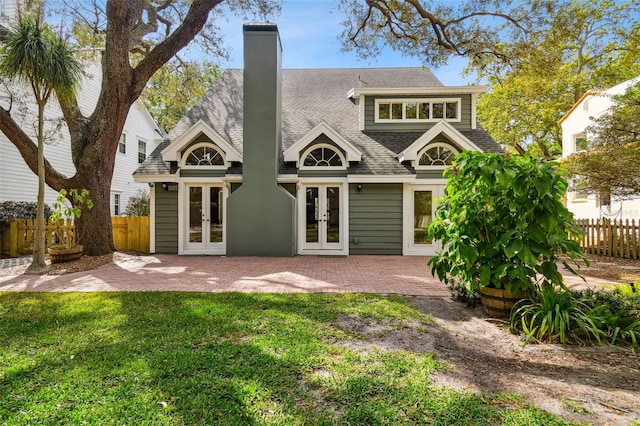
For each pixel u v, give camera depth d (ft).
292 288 22.00
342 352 12.26
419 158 39.50
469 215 16.01
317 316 16.06
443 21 39.14
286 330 14.25
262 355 11.81
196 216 40.11
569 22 33.99
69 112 34.83
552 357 12.15
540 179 14.30
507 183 14.67
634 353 12.38
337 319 15.80
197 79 55.62
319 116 47.34
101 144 34.37
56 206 29.81
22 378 10.29
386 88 43.06
